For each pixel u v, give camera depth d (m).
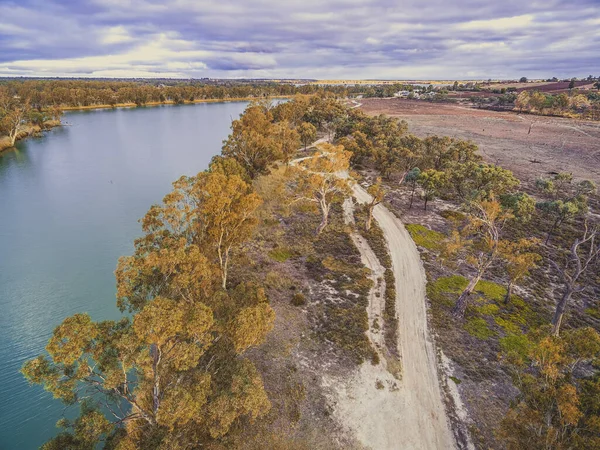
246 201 32.56
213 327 21.41
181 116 190.62
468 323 35.16
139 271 22.45
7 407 26.95
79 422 17.50
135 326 16.31
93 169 90.81
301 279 41.75
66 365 16.94
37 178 83.31
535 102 189.25
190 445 20.62
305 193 53.50
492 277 43.69
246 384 19.47
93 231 56.75
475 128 144.12
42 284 42.56
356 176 73.06
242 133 70.88
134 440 19.28
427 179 62.25
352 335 32.75
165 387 20.70
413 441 23.80
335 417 25.22
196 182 31.73
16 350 32.59
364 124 109.25
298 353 30.67
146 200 70.19
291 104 132.75
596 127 147.75
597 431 14.96
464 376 28.97
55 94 199.38
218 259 35.78
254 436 23.58
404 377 28.77
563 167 90.75
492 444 23.55
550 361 17.84
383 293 39.59
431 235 54.09
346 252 48.47
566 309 37.69
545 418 16.89
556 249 50.12
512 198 50.25
